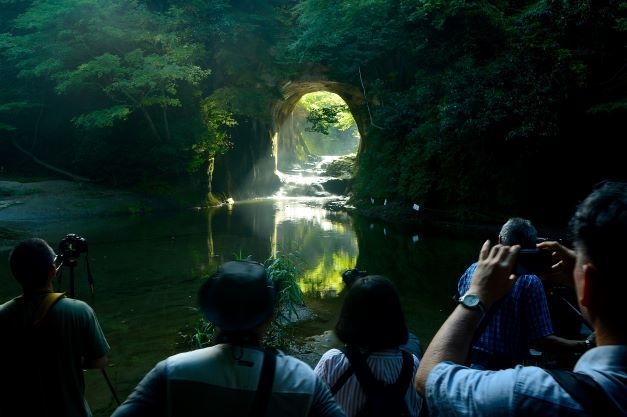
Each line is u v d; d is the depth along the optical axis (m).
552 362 4.61
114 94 24.22
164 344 6.30
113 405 4.70
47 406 2.33
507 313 2.99
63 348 2.39
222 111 25.42
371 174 22.73
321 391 1.48
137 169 24.25
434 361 1.20
